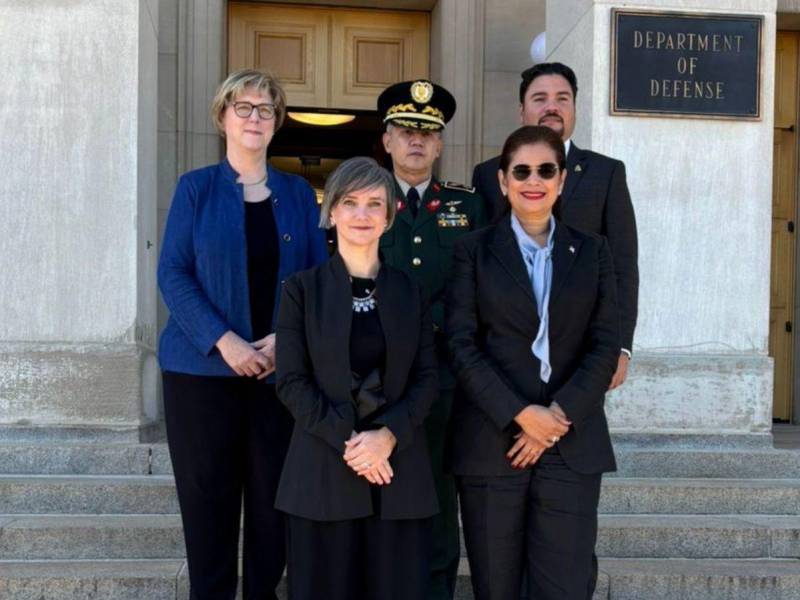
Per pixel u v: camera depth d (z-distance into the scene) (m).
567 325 3.42
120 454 5.23
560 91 4.09
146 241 6.01
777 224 7.91
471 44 7.62
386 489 3.24
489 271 3.45
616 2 5.94
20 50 5.66
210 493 3.62
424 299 3.43
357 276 3.38
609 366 3.40
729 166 5.98
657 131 5.95
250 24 7.80
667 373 5.83
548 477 3.37
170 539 4.53
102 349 5.56
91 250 5.64
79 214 5.64
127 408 5.55
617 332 3.47
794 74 7.93
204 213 3.64
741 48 6.00
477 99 7.62
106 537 4.52
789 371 7.91
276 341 3.33
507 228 3.52
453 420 3.56
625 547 4.75
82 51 5.68
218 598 3.64
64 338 5.61
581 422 3.35
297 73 7.87
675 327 5.91
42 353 5.53
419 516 3.27
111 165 5.67
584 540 3.38
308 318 3.29
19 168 5.63
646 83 5.93
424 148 4.05
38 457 5.22
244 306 3.60
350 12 7.91
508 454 3.39
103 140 5.67
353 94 7.92
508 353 3.42
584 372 3.37
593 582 3.71
